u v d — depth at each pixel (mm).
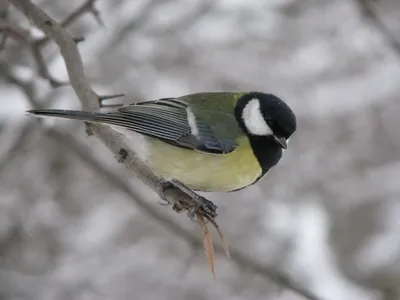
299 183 13359
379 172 13477
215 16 12477
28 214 12930
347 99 13086
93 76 12453
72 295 12844
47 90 10500
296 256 11586
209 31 12539
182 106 6508
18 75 9992
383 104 13344
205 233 5422
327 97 13086
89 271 13023
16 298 12594
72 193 13281
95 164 10523
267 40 12844
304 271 11273
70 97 10609
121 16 11695
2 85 10500
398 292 12648
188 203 5730
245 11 12477
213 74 12992
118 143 6098
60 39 6605
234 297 13234
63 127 11797
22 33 7609
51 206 13109
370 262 13000
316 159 13500
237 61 12953
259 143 6496
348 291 11156
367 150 13609
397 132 13641
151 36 12383
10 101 10469
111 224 13273
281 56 12977
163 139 6258
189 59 12844
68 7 12094
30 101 9938
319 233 12141
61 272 12875
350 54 12961
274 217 12758
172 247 13344
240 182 6500
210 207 5855
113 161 12992
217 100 6703
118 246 13297
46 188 13086
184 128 6340
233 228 12992
